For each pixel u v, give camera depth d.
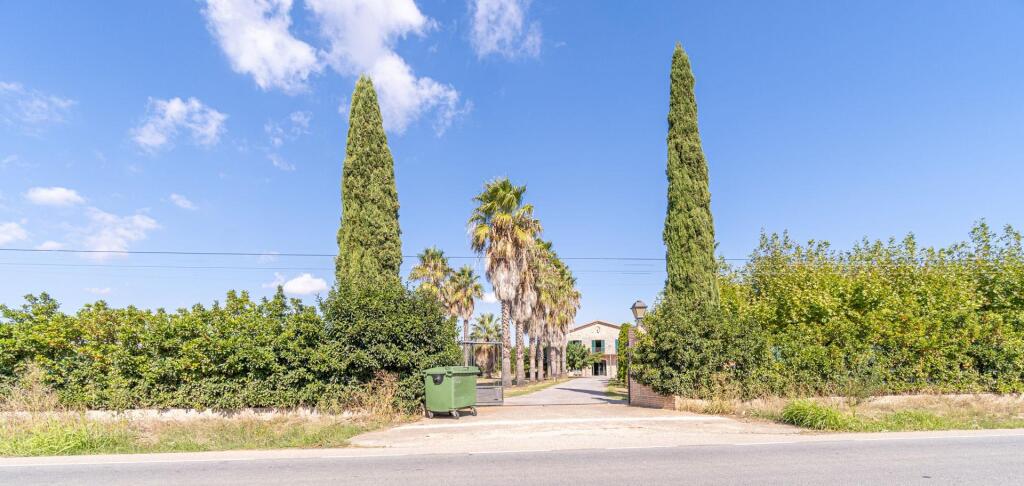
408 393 12.96
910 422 11.40
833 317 15.07
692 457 7.98
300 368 12.59
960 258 17.06
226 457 8.26
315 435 10.12
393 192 15.65
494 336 53.31
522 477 6.75
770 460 7.68
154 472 7.21
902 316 14.64
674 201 16.64
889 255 17.53
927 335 14.69
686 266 16.05
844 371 14.24
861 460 7.62
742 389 14.04
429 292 14.45
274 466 7.55
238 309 12.80
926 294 15.27
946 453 8.11
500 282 26.91
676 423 11.84
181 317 12.48
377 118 15.69
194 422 11.91
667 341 14.49
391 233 15.15
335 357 12.65
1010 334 14.83
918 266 17.12
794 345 14.49
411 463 7.71
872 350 14.52
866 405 13.58
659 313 15.30
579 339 73.50
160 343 12.23
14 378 11.73
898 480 6.46
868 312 15.06
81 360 12.14
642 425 11.56
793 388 14.08
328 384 12.77
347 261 14.70
